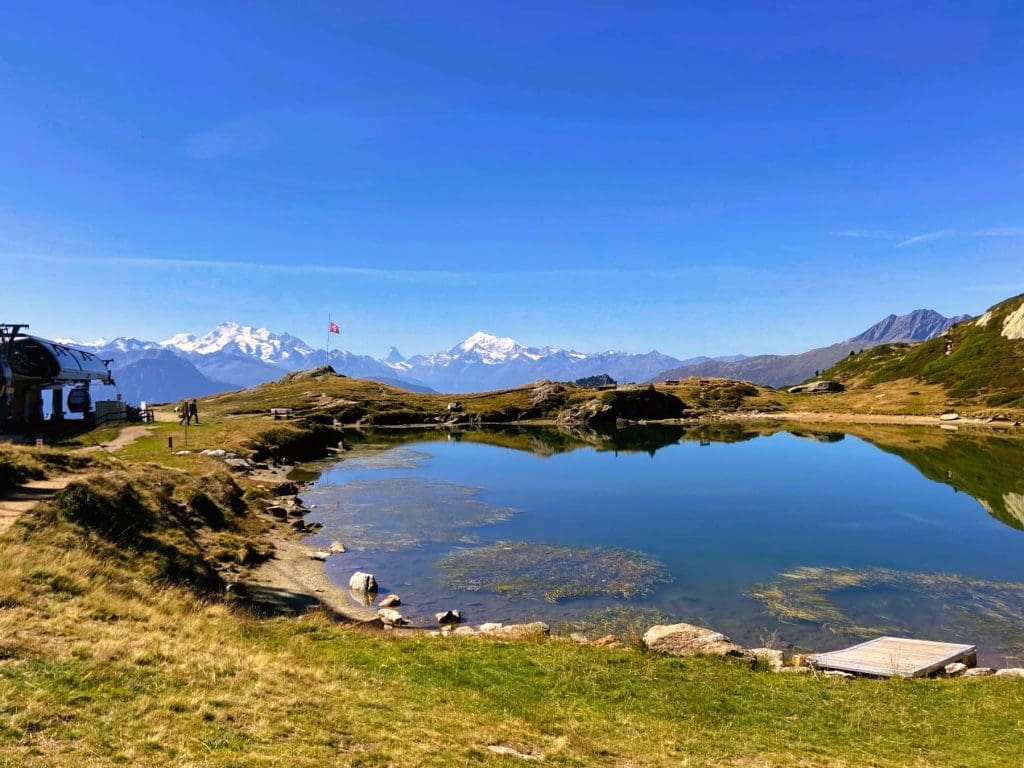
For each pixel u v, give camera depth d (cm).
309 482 7419
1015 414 13862
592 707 1836
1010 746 1659
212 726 1283
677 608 3456
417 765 1256
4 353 7419
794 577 3997
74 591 2041
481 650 2295
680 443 12400
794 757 1548
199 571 3117
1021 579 3984
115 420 9381
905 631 3166
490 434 14638
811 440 12588
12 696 1229
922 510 6069
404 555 4378
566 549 4591
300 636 2316
